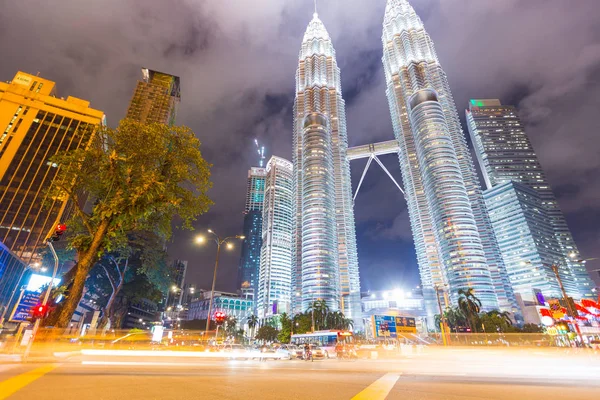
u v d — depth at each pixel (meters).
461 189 158.50
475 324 91.62
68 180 23.88
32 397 6.43
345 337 50.34
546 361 26.84
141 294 59.94
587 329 57.31
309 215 179.88
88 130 24.48
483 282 136.75
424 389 8.55
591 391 8.31
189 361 20.91
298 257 193.50
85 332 34.06
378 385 9.37
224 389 8.04
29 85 122.81
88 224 23.69
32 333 16.73
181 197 26.20
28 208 99.81
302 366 19.72
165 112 183.00
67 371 11.25
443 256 152.75
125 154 23.81
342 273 180.75
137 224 26.50
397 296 169.25
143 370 12.86
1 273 70.94
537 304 136.00
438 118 178.62
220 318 31.89
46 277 36.34
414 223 195.50
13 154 106.31
